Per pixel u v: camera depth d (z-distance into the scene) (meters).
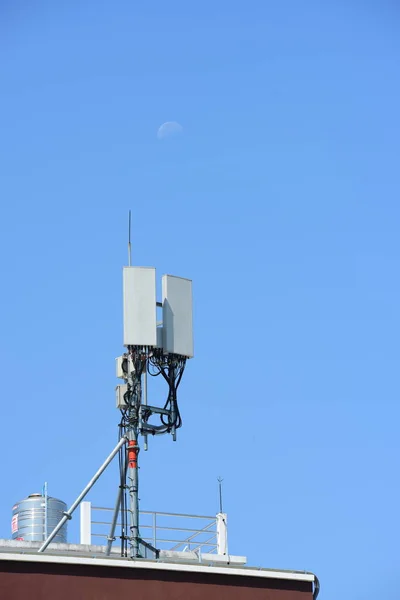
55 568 51.47
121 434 58.88
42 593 50.94
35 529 66.31
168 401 59.94
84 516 64.69
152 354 60.16
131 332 59.28
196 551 63.53
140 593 52.06
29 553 51.47
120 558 52.44
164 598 52.34
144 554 57.00
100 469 57.31
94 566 51.97
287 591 54.16
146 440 58.88
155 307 60.00
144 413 59.41
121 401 59.09
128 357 59.66
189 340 60.75
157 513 62.72
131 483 57.91
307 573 54.66
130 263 61.66
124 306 59.84
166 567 52.81
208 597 52.97
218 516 64.38
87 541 64.19
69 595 51.19
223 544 63.84
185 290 61.66
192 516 63.38
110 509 65.06
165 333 60.38
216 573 53.47
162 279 61.59
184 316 61.12
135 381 59.19
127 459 58.38
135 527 57.19
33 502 66.94
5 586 50.66
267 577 54.03
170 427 59.56
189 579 53.03
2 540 63.16
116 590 51.88
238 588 53.53
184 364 60.59
